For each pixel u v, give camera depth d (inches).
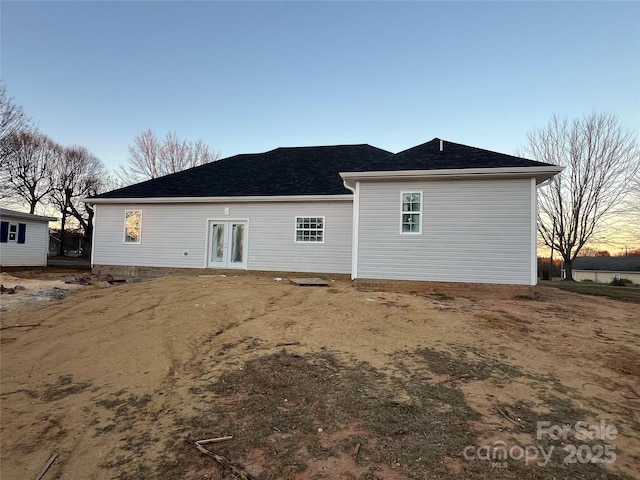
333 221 523.8
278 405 139.3
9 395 154.6
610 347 212.1
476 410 134.6
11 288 412.8
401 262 398.0
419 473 96.6
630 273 1477.6
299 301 325.7
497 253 374.0
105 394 154.3
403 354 196.4
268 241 543.8
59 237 1748.3
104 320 273.7
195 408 138.7
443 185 390.6
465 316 277.4
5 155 1058.7
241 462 103.1
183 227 573.6
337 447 109.8
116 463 104.7
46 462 106.4
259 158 710.5
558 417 130.4
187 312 284.4
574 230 978.1
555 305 338.0
